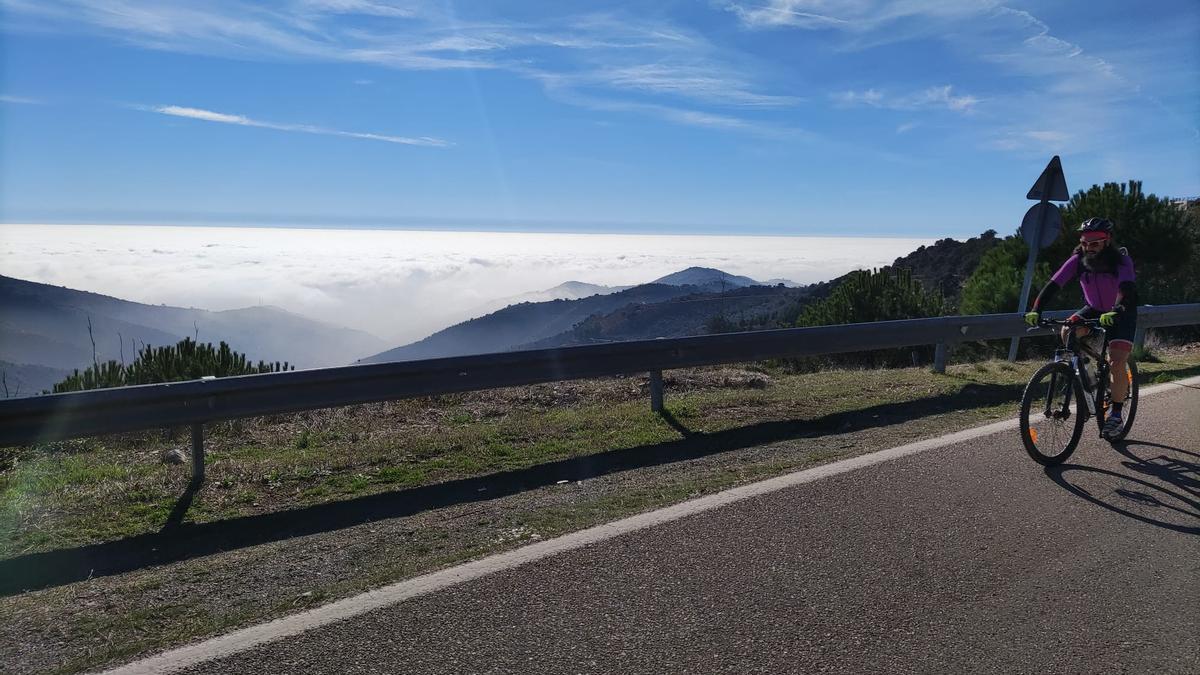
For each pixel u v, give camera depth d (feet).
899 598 12.37
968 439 22.41
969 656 10.65
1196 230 67.41
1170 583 12.91
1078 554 14.10
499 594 12.74
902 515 16.15
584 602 12.39
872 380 33.53
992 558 13.93
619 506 17.42
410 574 13.76
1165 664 10.44
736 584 12.95
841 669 10.34
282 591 13.44
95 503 18.78
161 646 11.28
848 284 57.93
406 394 23.57
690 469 20.67
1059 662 10.50
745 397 29.66
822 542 14.71
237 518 17.80
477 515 17.39
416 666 10.56
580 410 28.43
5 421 18.44
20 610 12.88
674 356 28.27
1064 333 20.30
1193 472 19.07
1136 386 21.84
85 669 10.66
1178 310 41.81
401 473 21.15
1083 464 19.88
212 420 20.75
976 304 62.59
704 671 10.32
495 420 27.43
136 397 19.51
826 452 21.61
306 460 22.11
